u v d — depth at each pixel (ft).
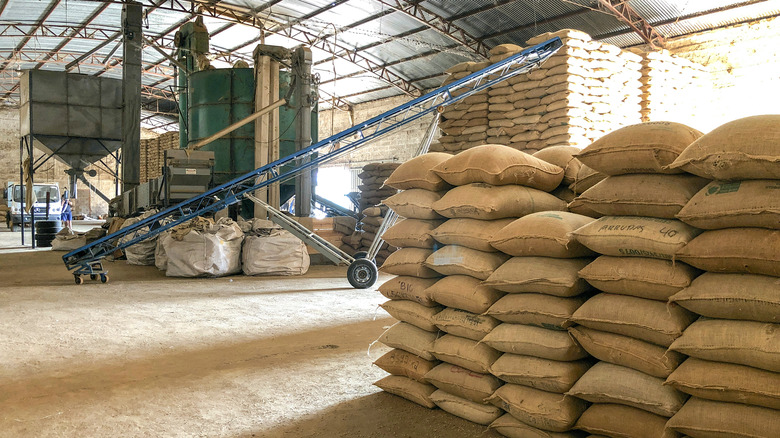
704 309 7.53
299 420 9.95
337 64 74.18
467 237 10.47
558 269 9.14
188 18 65.82
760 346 6.87
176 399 10.89
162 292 23.58
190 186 32.09
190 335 16.06
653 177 8.55
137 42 41.47
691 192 8.16
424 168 11.77
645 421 7.97
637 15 45.21
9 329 16.51
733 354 7.11
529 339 9.15
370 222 34.65
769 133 7.17
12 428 9.41
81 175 48.39
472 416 9.90
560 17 48.70
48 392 11.22
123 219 40.16
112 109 47.55
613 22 47.32
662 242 7.99
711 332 7.35
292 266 29.45
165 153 31.83
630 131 8.77
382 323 17.88
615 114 27.45
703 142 7.67
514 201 10.43
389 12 55.98
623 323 8.19
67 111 45.93
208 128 40.70
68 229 44.24
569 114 25.58
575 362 9.05
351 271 25.22
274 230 30.58
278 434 9.35
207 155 32.40
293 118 40.55
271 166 24.93
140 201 38.01
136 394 11.15
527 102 26.94
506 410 9.36
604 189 9.00
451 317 10.45
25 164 46.62
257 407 10.55
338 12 58.85
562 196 11.52
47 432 9.26
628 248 8.37
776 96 40.45
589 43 26.27
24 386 11.57
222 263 28.35
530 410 8.84
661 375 7.87
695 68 32.99
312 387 11.71
